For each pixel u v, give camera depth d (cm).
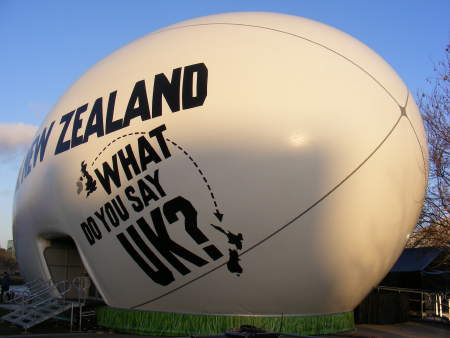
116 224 1116
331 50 1127
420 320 1689
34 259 1431
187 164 1038
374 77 1123
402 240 1189
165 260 1064
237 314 1076
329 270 1060
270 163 1009
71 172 1216
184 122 1059
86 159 1184
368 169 1036
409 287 2075
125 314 1160
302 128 1020
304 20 1254
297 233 1016
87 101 1265
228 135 1027
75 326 1262
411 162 1122
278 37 1137
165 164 1056
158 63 1165
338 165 1018
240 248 1018
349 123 1038
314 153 1014
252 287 1044
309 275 1051
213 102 1053
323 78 1066
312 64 1084
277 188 1006
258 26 1177
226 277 1039
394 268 2148
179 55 1152
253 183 1009
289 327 1080
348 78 1084
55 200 1269
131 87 1164
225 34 1166
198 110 1057
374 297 1498
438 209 1812
